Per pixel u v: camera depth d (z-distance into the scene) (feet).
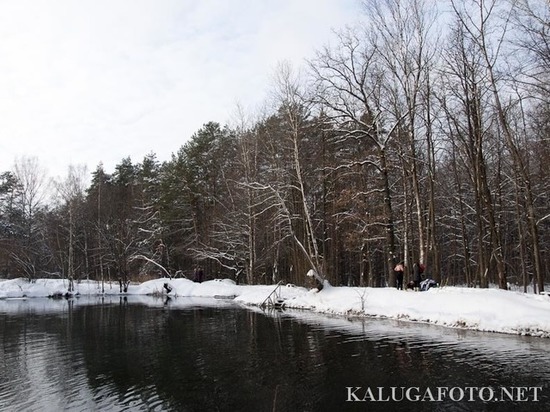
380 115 90.79
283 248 138.31
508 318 54.39
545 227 135.54
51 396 35.40
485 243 110.93
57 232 184.65
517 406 29.71
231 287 135.74
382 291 78.95
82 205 189.78
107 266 192.24
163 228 169.68
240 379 38.45
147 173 206.08
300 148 108.17
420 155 109.70
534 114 98.27
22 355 51.34
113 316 88.79
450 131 92.22
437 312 63.16
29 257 181.27
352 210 115.03
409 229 116.37
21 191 199.72
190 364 44.73
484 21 71.67
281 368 41.68
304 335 58.34
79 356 50.37
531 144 101.71
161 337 61.82
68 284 162.81
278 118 118.52
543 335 49.26
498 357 41.47
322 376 38.40
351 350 47.70
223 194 157.69
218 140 168.14
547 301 56.39
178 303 117.39
